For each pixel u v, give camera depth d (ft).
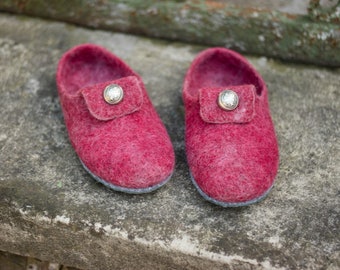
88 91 1.57
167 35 2.13
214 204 1.54
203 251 1.45
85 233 1.52
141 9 2.08
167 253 1.48
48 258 1.65
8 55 2.06
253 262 1.42
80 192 1.58
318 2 1.90
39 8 2.18
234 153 1.49
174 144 1.73
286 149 1.72
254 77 1.76
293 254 1.43
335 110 1.86
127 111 1.57
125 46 2.13
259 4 2.07
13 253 1.74
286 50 2.02
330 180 1.62
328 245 1.45
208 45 2.13
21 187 1.59
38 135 1.76
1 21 2.21
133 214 1.52
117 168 1.49
